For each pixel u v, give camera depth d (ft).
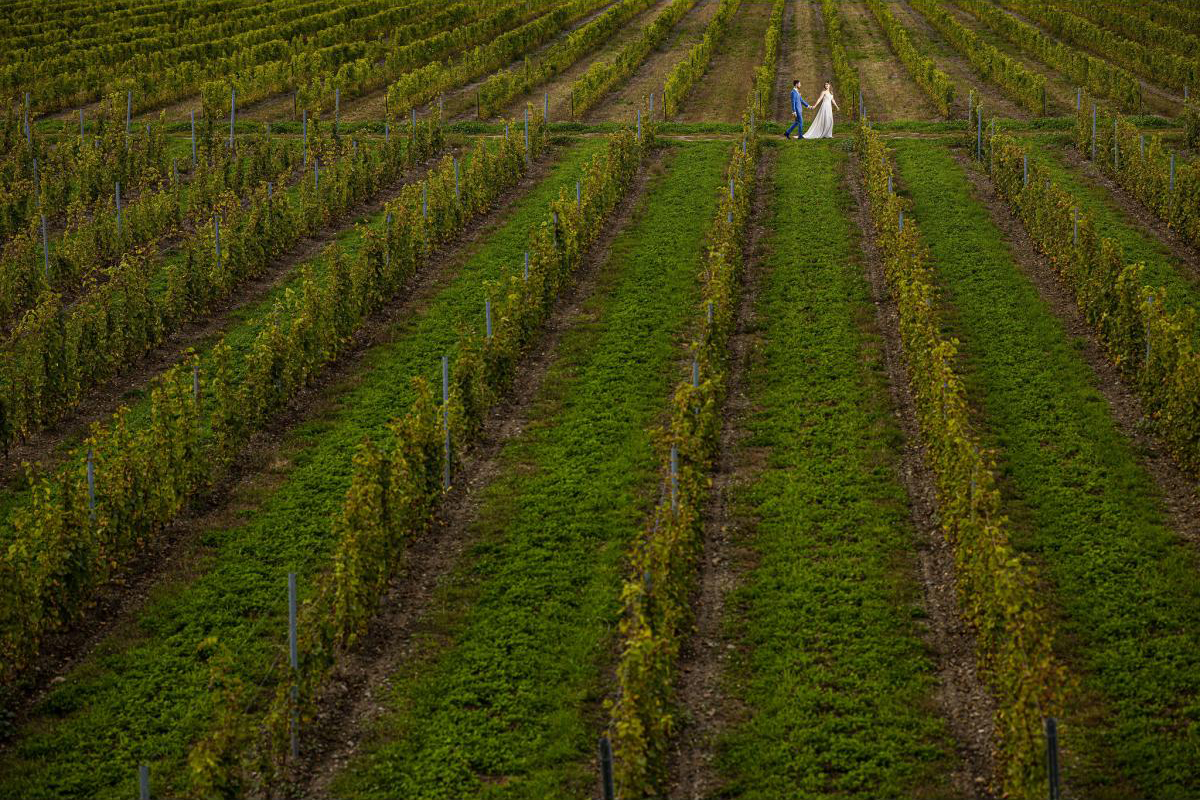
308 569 63.46
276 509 69.10
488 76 197.98
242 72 177.27
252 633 58.18
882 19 243.40
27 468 61.52
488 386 78.95
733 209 107.04
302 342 82.23
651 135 141.59
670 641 51.85
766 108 167.63
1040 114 157.07
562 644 56.39
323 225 119.14
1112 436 73.31
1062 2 253.03
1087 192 120.47
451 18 247.70
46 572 56.54
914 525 65.10
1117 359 80.74
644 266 105.40
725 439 75.72
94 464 72.02
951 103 158.61
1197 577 58.75
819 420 77.20
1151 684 51.52
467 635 57.52
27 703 53.98
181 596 61.21
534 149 140.05
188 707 53.26
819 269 104.06
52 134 154.51
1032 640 45.83
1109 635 55.06
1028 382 81.15
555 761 49.29
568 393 82.12
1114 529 63.46
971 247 107.55
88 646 57.88
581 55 215.51
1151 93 169.37
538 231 96.84
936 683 52.65
